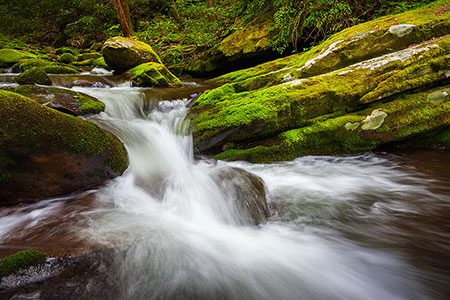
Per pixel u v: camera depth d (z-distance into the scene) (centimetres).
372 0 805
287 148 435
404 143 448
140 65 849
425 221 279
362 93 446
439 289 197
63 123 302
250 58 998
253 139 443
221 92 552
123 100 572
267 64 786
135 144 413
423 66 438
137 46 912
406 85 432
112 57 886
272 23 937
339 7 725
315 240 259
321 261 231
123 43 898
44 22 1827
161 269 210
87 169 312
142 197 315
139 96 604
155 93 631
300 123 449
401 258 229
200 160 437
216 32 1206
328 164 431
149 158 400
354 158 439
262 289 203
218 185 305
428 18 522
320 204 321
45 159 286
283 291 202
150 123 488
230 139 434
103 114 483
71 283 182
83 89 640
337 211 306
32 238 221
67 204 288
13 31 1672
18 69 895
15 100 282
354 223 283
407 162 409
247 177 307
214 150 441
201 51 1227
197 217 289
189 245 237
